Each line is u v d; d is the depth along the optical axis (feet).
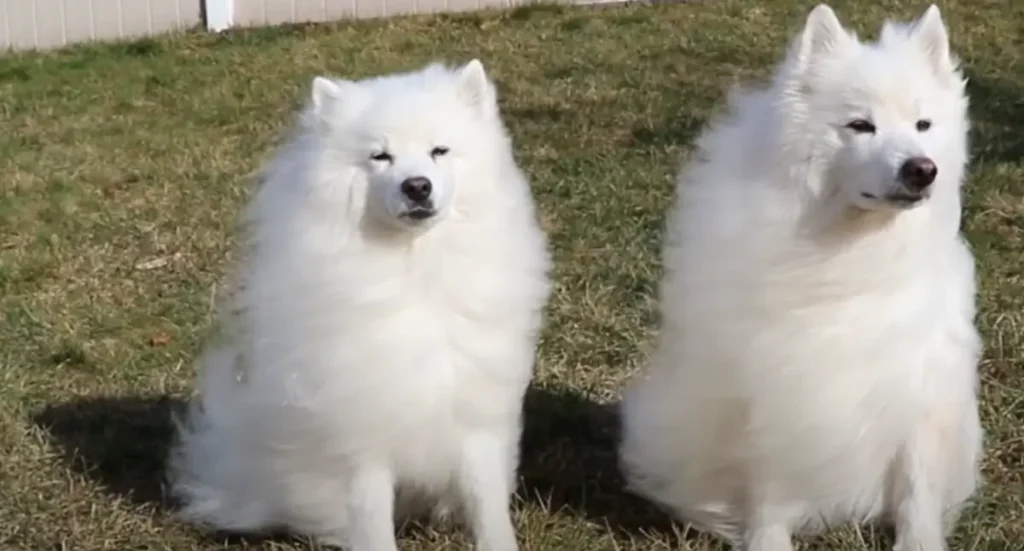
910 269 12.63
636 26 41.19
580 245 23.72
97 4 44.93
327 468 14.06
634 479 15.28
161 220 26.89
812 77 12.51
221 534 15.51
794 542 14.42
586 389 18.54
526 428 17.40
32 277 23.98
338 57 40.34
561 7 44.39
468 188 13.34
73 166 31.12
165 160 31.45
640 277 22.13
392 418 13.43
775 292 12.67
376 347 13.19
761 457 13.42
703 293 13.17
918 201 11.96
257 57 40.91
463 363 13.58
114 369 19.79
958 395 13.41
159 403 18.78
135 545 15.30
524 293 13.78
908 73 12.36
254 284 13.98
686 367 13.64
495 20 43.34
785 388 12.85
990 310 19.79
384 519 13.99
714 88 34.50
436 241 13.23
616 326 20.31
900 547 13.62
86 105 37.04
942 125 12.55
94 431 17.97
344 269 13.12
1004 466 15.94
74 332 21.24
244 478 15.14
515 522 15.03
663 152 29.12
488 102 13.84
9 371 19.58
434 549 14.79
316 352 13.35
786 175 12.53
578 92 34.65
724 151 13.15
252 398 14.42
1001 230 23.29
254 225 14.12
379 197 12.96
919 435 13.44
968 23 38.86
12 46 44.47
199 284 23.30
